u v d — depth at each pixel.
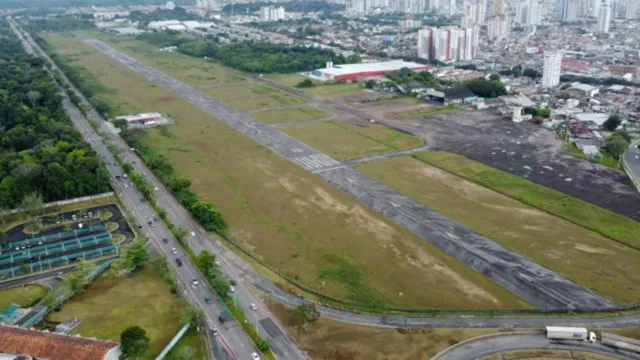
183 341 102.38
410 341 102.38
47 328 105.75
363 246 139.75
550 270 127.44
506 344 101.38
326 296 117.12
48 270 128.88
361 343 101.69
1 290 120.44
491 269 127.88
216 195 172.00
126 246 132.75
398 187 176.75
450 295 118.31
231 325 107.25
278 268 129.25
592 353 99.12
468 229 147.50
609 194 169.75
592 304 114.12
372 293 119.06
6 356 93.50
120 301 115.25
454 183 180.25
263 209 162.00
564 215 155.38
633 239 141.38
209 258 123.69
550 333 102.38
